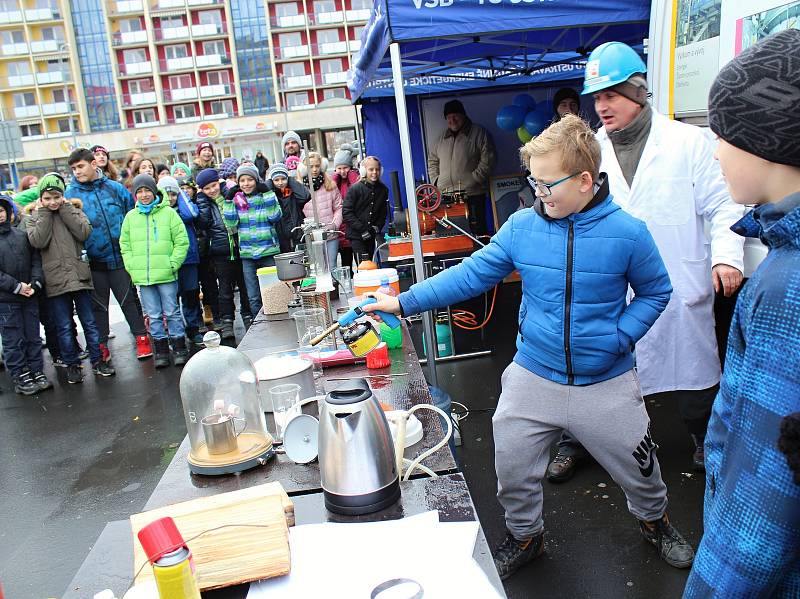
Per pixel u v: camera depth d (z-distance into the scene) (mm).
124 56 56625
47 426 4883
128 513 3418
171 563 1019
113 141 52781
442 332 5082
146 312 5980
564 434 3193
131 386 5617
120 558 1324
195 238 6508
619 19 3605
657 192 2779
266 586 1179
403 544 1261
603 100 2758
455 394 4434
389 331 2586
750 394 855
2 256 5449
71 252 5660
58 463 4176
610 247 1960
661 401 3922
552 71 7605
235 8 55406
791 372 811
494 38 5973
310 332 2586
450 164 7078
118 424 4758
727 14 2619
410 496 1486
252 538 1250
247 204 6266
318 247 2752
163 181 6305
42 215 5496
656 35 3242
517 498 2270
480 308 5781
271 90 56750
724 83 896
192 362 1843
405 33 3529
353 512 1422
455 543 1250
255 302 6516
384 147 8266
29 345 5750
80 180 5945
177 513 1353
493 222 7555
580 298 1998
